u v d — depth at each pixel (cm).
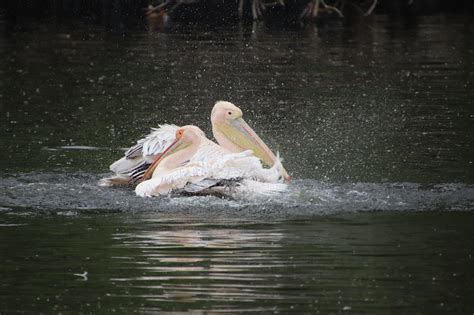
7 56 2781
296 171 1443
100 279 932
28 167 1468
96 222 1142
